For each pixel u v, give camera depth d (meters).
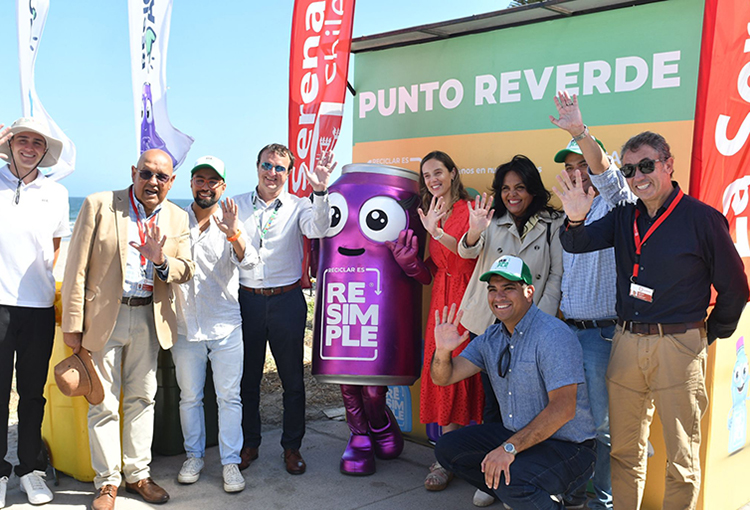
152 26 5.74
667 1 3.76
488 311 3.95
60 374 3.55
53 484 4.20
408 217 4.33
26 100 6.30
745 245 3.61
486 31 4.50
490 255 3.94
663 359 3.03
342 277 4.30
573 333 3.25
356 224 4.29
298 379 4.41
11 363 3.77
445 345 3.40
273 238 4.25
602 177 3.24
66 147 5.57
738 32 3.36
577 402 3.25
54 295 3.93
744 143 3.53
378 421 4.64
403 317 4.30
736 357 3.91
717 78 3.25
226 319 4.13
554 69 4.22
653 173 2.93
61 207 3.98
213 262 4.05
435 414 4.26
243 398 4.52
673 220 2.98
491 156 4.54
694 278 2.97
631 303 3.13
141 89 5.89
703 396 3.05
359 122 5.27
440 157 4.19
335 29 4.77
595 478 3.73
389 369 4.25
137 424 3.93
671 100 3.78
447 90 4.73
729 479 3.95
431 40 4.80
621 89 3.96
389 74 5.05
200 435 4.29
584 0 3.89
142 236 3.73
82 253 3.61
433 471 4.22
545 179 4.30
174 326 3.89
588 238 3.19
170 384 4.68
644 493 3.91
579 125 3.18
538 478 3.11
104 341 3.64
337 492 4.12
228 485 4.08
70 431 4.21
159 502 3.92
